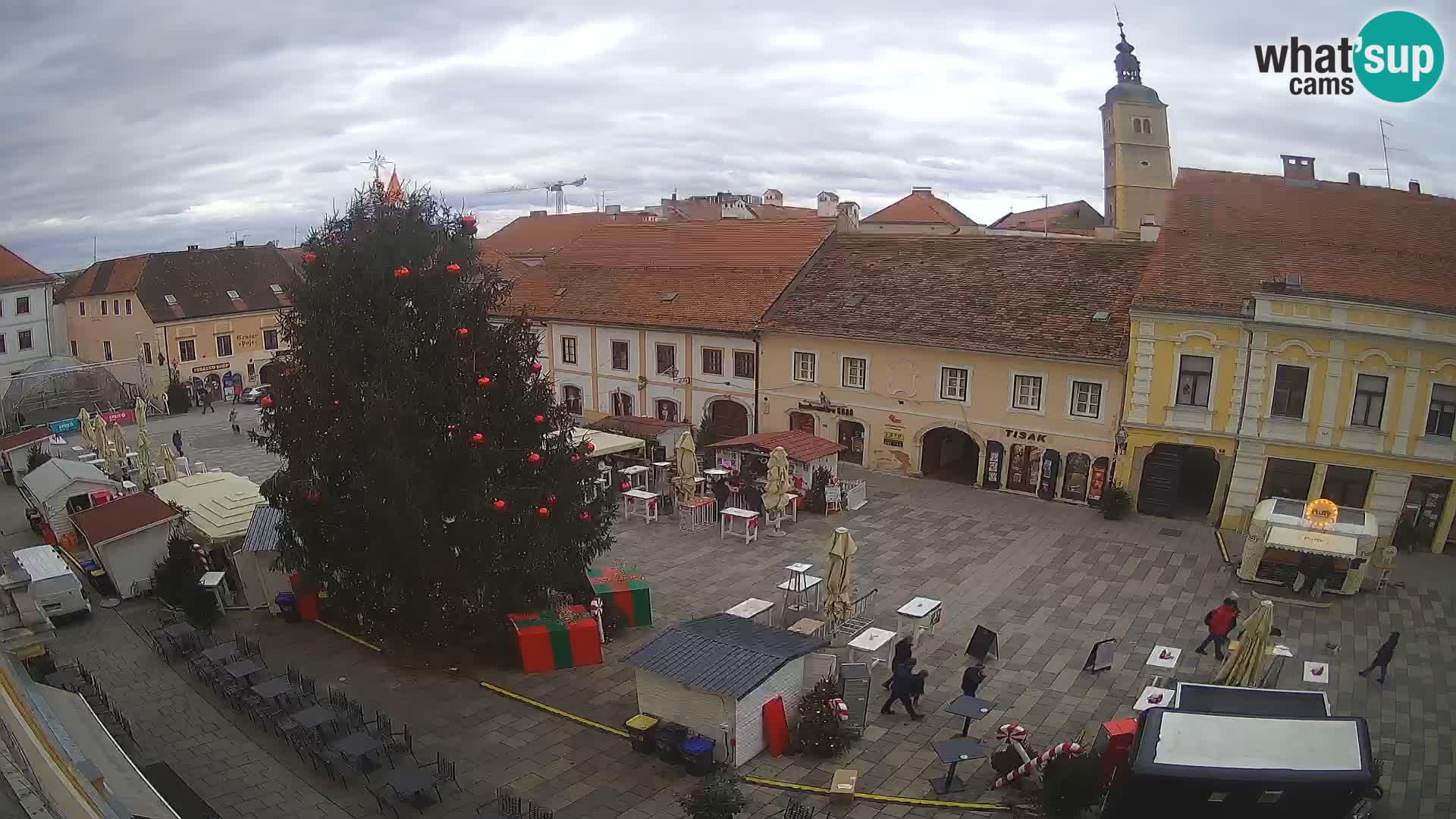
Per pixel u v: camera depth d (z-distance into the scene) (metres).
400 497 20.05
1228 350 31.14
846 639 22.83
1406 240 32.75
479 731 19.50
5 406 58.22
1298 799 13.85
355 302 20.81
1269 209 35.94
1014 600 26.16
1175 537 31.27
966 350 36.12
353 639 24.00
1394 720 19.86
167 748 18.78
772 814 16.50
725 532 31.69
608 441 35.88
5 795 9.41
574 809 16.70
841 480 37.12
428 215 21.88
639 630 24.38
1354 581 26.11
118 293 65.56
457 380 21.27
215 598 25.19
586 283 51.03
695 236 51.38
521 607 23.03
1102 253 38.03
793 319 41.16
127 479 39.75
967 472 39.47
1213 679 21.55
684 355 44.72
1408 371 28.95
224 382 67.00
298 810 16.67
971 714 17.48
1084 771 16.05
